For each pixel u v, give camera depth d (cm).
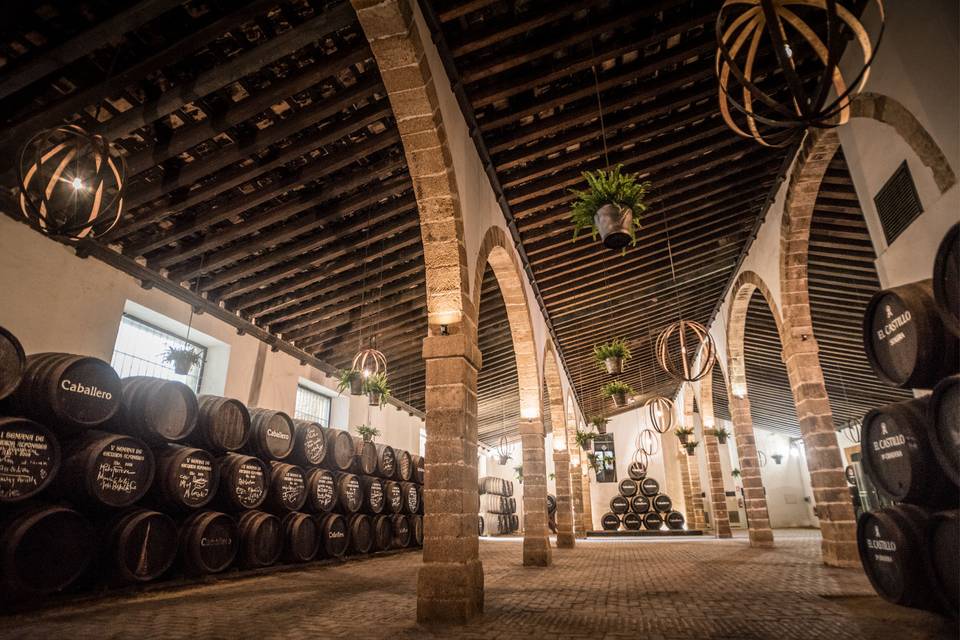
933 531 315
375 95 526
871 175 467
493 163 626
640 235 873
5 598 379
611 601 439
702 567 674
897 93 396
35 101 462
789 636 313
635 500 1839
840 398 1552
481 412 1716
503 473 2284
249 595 492
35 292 582
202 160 538
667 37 510
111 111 485
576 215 432
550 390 1116
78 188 343
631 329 1307
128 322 750
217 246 686
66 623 367
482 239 570
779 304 779
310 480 752
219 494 614
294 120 512
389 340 1107
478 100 523
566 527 1066
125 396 522
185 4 405
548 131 596
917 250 399
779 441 2164
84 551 430
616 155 691
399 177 645
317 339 1071
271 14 430
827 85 222
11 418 393
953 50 328
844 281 950
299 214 687
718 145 700
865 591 452
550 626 352
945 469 280
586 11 471
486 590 509
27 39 401
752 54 315
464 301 450
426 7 414
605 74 554
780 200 751
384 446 977
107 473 458
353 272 847
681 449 1777
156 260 703
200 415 602
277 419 717
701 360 1323
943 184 353
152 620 377
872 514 360
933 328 292
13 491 388
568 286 1007
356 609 420
